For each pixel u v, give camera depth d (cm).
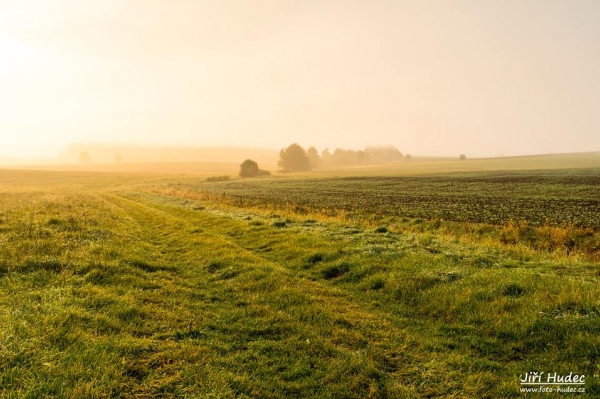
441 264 1077
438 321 768
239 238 1661
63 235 1381
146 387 501
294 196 4819
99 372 515
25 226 1502
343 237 1546
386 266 1077
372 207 3422
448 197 4366
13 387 466
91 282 898
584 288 823
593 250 1491
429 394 523
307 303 846
